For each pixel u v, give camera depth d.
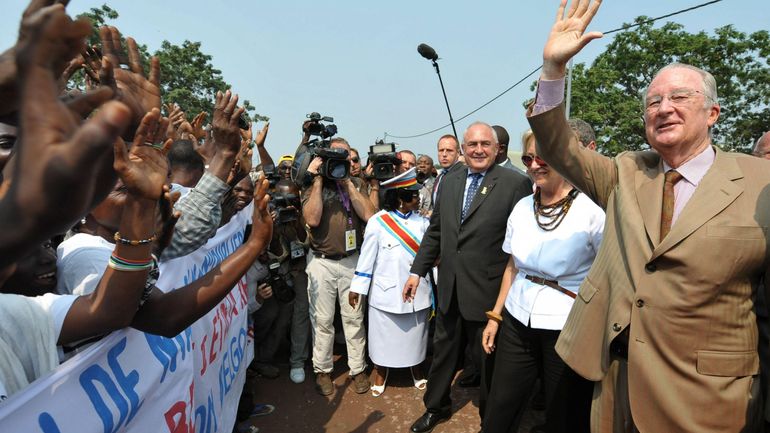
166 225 1.32
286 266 3.74
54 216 0.49
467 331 3.06
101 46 1.19
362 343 3.74
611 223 1.80
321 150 3.45
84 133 0.46
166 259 1.79
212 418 2.15
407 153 5.46
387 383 3.86
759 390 1.54
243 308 3.01
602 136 24.23
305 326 3.88
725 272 1.44
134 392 1.27
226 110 1.87
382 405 3.50
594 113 23.59
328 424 3.26
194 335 1.88
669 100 1.57
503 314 2.61
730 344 1.49
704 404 1.49
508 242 2.59
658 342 1.55
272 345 3.94
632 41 24.16
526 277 2.45
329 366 3.67
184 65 23.66
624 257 1.68
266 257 3.50
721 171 1.54
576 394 2.33
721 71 23.31
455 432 3.14
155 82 1.19
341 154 3.46
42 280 1.25
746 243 1.43
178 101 23.20
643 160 1.81
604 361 1.77
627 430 1.70
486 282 2.89
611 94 24.05
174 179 2.46
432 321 4.48
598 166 1.87
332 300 3.66
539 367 2.52
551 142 1.82
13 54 0.58
